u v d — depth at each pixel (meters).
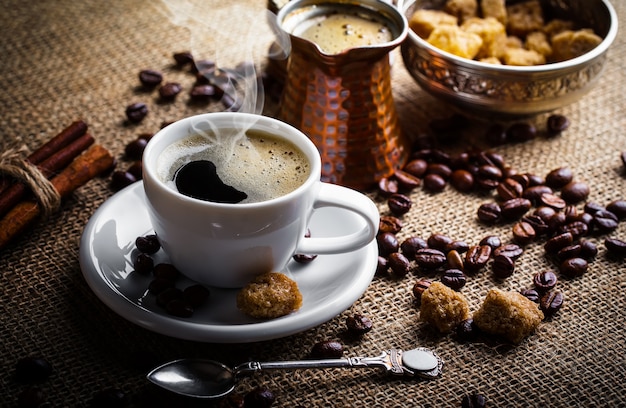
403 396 0.58
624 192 0.71
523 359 0.60
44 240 0.66
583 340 0.61
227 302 0.60
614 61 0.83
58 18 0.85
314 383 0.58
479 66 0.71
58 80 0.78
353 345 0.60
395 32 0.70
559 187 0.71
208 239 0.58
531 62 0.75
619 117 0.77
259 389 0.57
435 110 0.78
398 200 0.69
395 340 0.61
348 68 0.66
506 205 0.68
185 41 0.83
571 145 0.75
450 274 0.64
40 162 0.68
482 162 0.72
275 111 0.76
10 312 0.61
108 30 0.84
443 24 0.77
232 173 0.60
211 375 0.57
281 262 0.60
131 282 0.60
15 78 0.78
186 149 0.61
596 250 0.66
